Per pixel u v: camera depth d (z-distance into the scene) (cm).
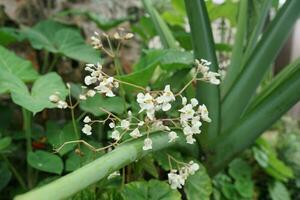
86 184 23
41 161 35
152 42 70
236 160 53
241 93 38
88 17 59
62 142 36
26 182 43
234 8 55
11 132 45
